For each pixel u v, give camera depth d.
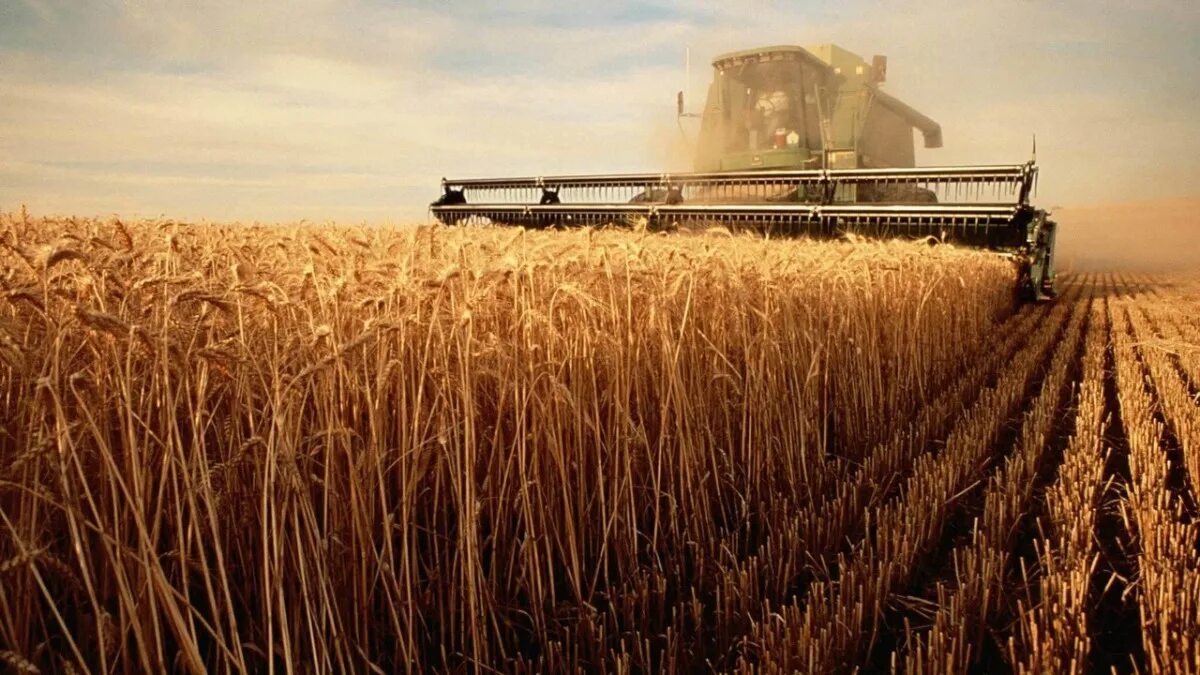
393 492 3.32
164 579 2.18
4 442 2.42
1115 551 4.18
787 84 14.34
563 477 3.58
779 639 3.18
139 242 4.14
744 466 4.97
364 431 3.22
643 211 13.78
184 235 5.06
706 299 4.99
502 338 3.72
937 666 2.87
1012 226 11.99
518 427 3.41
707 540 4.39
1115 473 5.10
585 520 3.95
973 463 5.36
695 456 4.48
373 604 3.03
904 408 7.22
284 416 2.57
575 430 3.82
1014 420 6.80
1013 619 3.47
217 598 2.77
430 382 3.39
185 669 2.34
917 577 4.02
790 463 5.10
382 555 2.93
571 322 3.93
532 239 5.97
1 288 2.15
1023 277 15.05
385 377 2.94
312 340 2.77
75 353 2.42
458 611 3.32
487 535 3.66
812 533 4.22
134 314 2.49
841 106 15.05
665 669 3.21
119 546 2.11
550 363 3.61
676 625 3.54
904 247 8.79
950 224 12.26
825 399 5.78
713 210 13.30
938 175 12.27
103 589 2.39
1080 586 3.34
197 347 2.65
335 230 6.44
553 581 3.56
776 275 5.51
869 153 15.57
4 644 2.16
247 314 2.95
